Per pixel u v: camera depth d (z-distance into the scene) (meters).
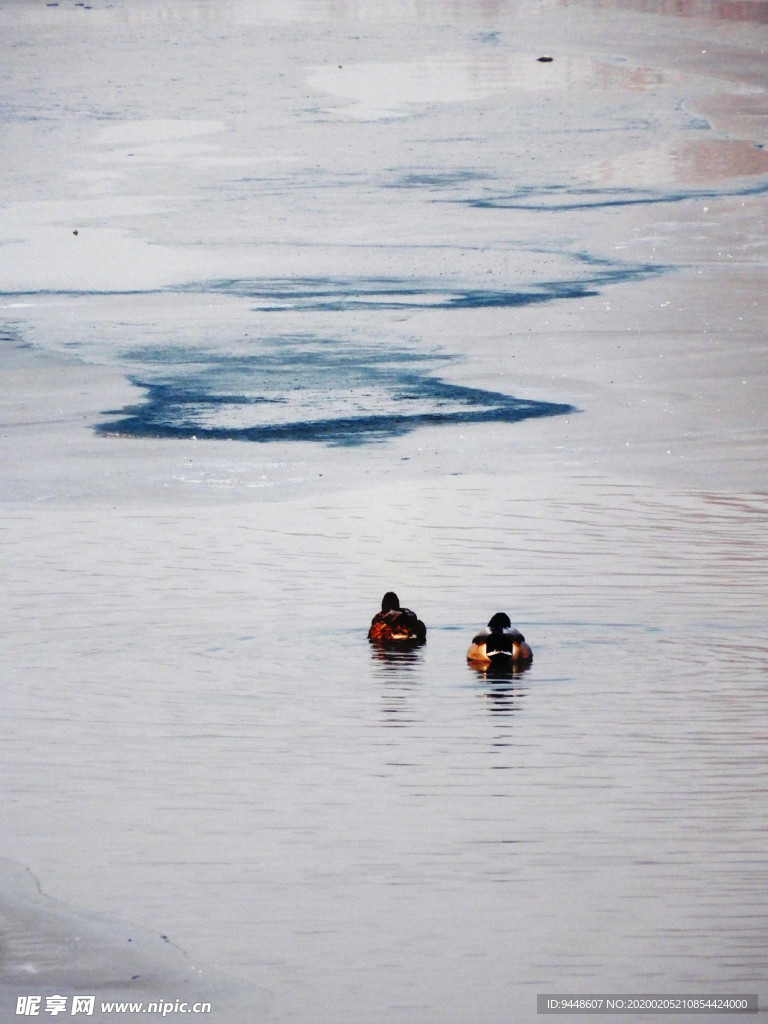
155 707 38.28
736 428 70.44
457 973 25.48
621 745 35.62
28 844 30.38
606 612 45.84
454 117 191.88
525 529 55.19
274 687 39.75
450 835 30.67
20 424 72.19
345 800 32.47
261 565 51.03
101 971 25.52
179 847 30.19
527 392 77.81
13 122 192.12
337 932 26.77
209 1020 24.05
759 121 186.12
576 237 124.12
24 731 36.69
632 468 64.06
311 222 132.62
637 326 93.06
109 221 134.25
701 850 30.00
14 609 46.44
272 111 199.12
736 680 40.03
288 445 68.31
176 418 73.19
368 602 47.03
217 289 106.62
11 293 105.75
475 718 37.44
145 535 54.84
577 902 27.84
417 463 65.19
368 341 90.31
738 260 114.31
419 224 131.00
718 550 52.31
